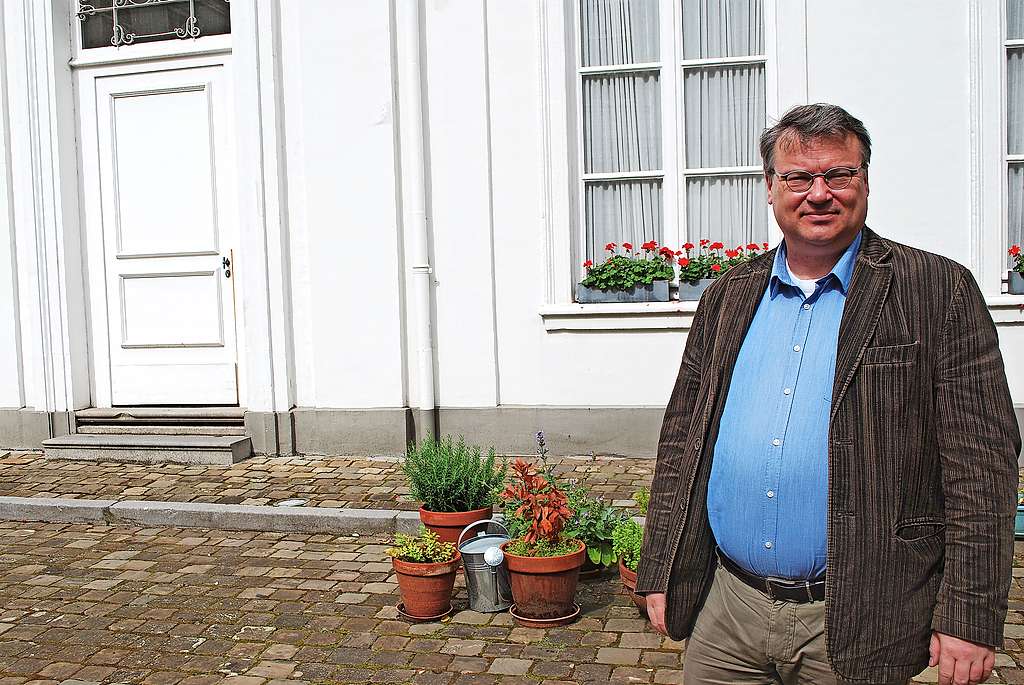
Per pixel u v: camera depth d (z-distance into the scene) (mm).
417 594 4152
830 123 2143
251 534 5605
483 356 7113
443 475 4867
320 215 7176
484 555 4219
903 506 2041
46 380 7590
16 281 7633
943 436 2021
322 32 7066
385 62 6996
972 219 6602
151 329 7652
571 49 7094
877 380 2037
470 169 7020
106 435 7461
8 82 7508
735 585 2303
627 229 7191
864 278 2113
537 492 4238
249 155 7203
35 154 7504
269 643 4027
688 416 2463
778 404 2193
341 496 6098
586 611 4258
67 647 4031
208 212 7500
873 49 6648
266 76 7129
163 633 4160
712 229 7105
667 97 7016
